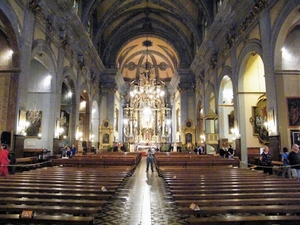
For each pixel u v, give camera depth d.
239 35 13.07
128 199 6.05
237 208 3.32
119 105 31.50
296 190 4.49
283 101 9.40
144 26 25.83
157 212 4.84
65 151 13.48
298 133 9.23
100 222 4.20
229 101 16.84
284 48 10.18
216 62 17.25
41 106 13.07
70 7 13.30
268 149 8.87
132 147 30.25
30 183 5.01
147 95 28.02
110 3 20.61
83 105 21.03
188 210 3.22
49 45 12.35
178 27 24.59
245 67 12.77
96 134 24.39
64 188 4.58
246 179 5.69
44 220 2.94
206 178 5.84
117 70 26.05
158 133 33.22
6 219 2.94
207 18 17.88
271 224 2.95
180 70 26.12
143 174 11.53
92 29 20.55
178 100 28.78
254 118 12.68
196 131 24.64
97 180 5.48
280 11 9.12
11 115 9.25
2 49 9.62
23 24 9.78
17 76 9.44
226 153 14.03
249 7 11.67
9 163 8.03
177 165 10.80
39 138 12.20
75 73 16.91
